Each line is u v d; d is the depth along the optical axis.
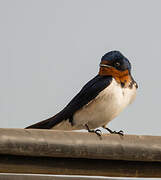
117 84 9.30
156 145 5.34
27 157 5.22
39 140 5.00
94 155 5.20
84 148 5.15
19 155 5.13
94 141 5.20
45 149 5.03
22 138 4.95
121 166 5.54
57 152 5.08
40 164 5.27
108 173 5.55
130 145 5.28
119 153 5.26
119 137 5.31
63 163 5.34
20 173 5.36
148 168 5.60
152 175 5.66
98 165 5.48
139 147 5.30
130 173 5.60
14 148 4.93
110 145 5.23
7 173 5.39
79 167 5.40
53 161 5.29
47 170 5.32
